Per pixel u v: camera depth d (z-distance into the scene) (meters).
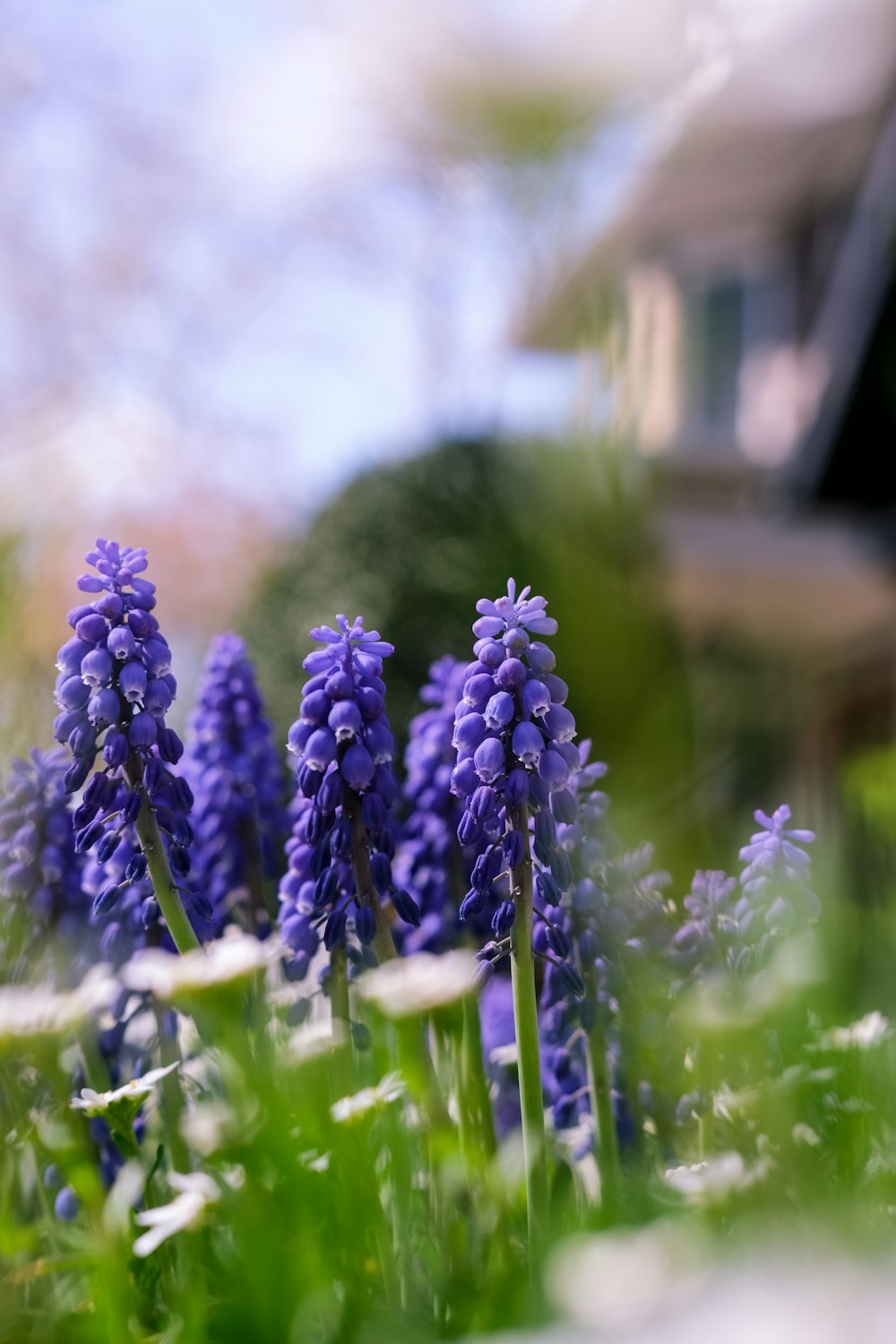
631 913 0.33
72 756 0.35
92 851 0.36
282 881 0.35
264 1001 0.32
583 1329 0.19
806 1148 0.26
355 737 0.32
